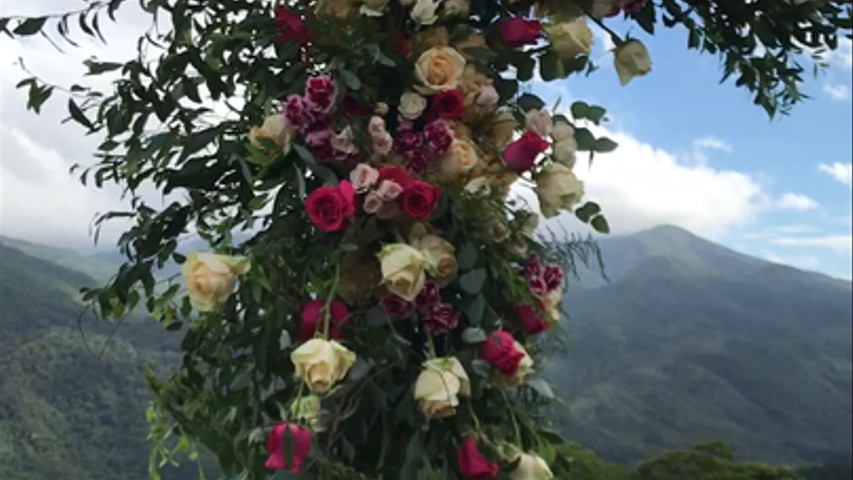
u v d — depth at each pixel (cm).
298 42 80
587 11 95
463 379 79
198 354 82
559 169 85
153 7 80
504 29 90
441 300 84
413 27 89
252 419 79
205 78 80
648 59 94
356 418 77
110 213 80
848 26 104
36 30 77
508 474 84
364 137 79
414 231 80
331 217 71
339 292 79
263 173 74
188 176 77
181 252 80
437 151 82
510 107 91
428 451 79
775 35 105
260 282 71
